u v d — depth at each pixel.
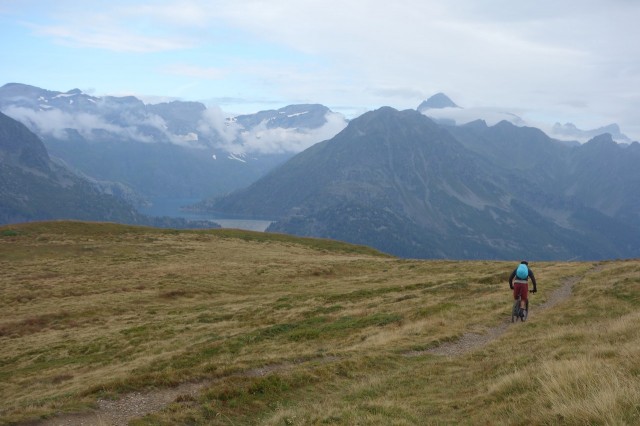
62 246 84.75
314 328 32.53
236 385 16.44
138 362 29.61
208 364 20.00
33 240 87.31
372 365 20.03
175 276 65.62
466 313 30.48
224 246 95.25
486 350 20.83
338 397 15.52
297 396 16.27
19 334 43.25
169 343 35.31
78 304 51.72
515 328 25.30
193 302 53.94
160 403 15.67
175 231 107.88
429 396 14.64
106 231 99.81
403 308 36.00
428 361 20.34
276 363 20.86
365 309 37.62
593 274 45.06
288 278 66.62
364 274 70.31
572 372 12.01
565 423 9.26
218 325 39.56
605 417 8.80
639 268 43.03
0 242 84.44
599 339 18.39
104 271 68.69
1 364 35.84
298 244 106.12
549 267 58.06
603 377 10.99
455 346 23.44
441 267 69.94
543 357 16.30
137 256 80.62
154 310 49.59
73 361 34.53
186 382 17.86
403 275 65.25
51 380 29.19
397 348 22.81
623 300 29.48
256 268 72.56
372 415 12.29
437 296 40.41
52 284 60.34
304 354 22.22
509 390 12.86
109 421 13.90
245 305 47.47
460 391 14.78
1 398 26.47
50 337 41.66
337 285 59.69
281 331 33.22
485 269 63.38
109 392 16.38
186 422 13.80
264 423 13.10
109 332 41.31
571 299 32.59
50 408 14.71
